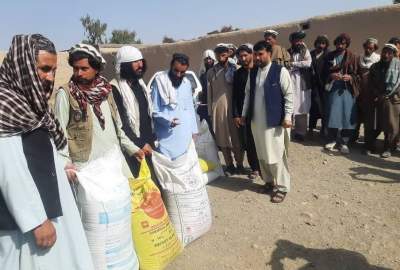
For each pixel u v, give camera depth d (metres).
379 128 6.27
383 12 8.80
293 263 3.51
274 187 4.99
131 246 3.04
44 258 2.17
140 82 4.01
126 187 2.98
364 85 6.38
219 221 4.38
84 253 2.37
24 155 2.04
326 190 5.13
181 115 4.46
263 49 4.49
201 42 13.08
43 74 2.13
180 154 4.43
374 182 5.28
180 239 3.79
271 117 4.50
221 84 5.63
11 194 1.98
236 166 6.27
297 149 6.93
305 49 7.12
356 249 3.68
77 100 2.92
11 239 2.09
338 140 6.66
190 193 3.77
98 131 3.04
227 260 3.61
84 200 2.78
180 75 4.43
